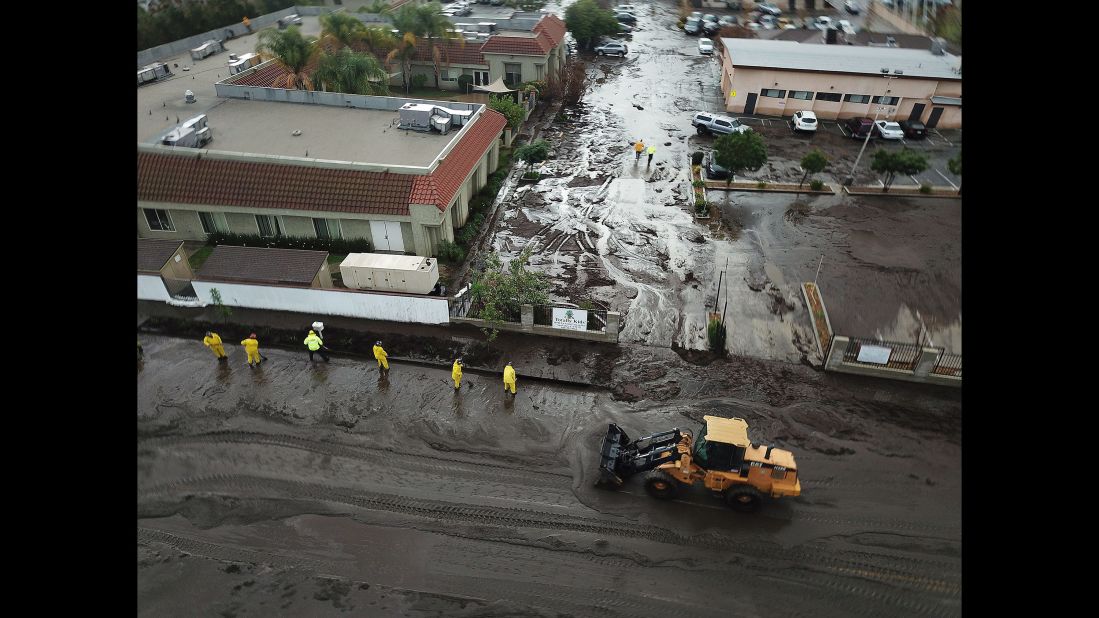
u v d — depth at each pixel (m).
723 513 16.27
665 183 34.06
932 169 35.62
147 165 27.80
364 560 15.26
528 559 15.20
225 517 16.36
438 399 20.22
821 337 22.48
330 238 28.09
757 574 14.78
